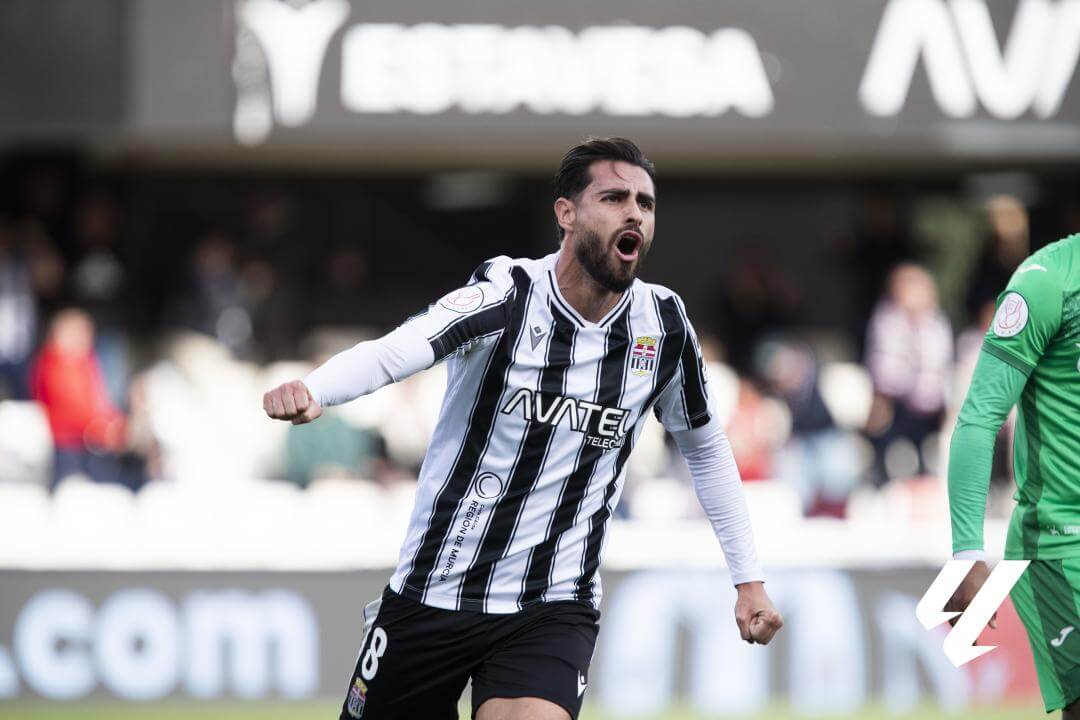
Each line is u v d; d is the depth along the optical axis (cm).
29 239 3494
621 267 1216
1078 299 1234
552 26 3266
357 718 1330
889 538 3048
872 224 3922
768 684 2798
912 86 3269
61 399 3188
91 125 3200
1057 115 3266
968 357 3503
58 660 2745
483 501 1253
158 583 2764
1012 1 3269
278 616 2775
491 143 3912
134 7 3203
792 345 3422
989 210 3753
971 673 2798
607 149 1227
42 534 2978
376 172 4228
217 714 2678
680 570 2808
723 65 3272
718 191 4362
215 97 3212
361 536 3044
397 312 4275
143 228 4084
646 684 2780
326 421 3309
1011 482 3244
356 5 3241
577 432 1248
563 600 1273
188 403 3400
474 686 1287
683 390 1298
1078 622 1245
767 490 3225
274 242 4062
